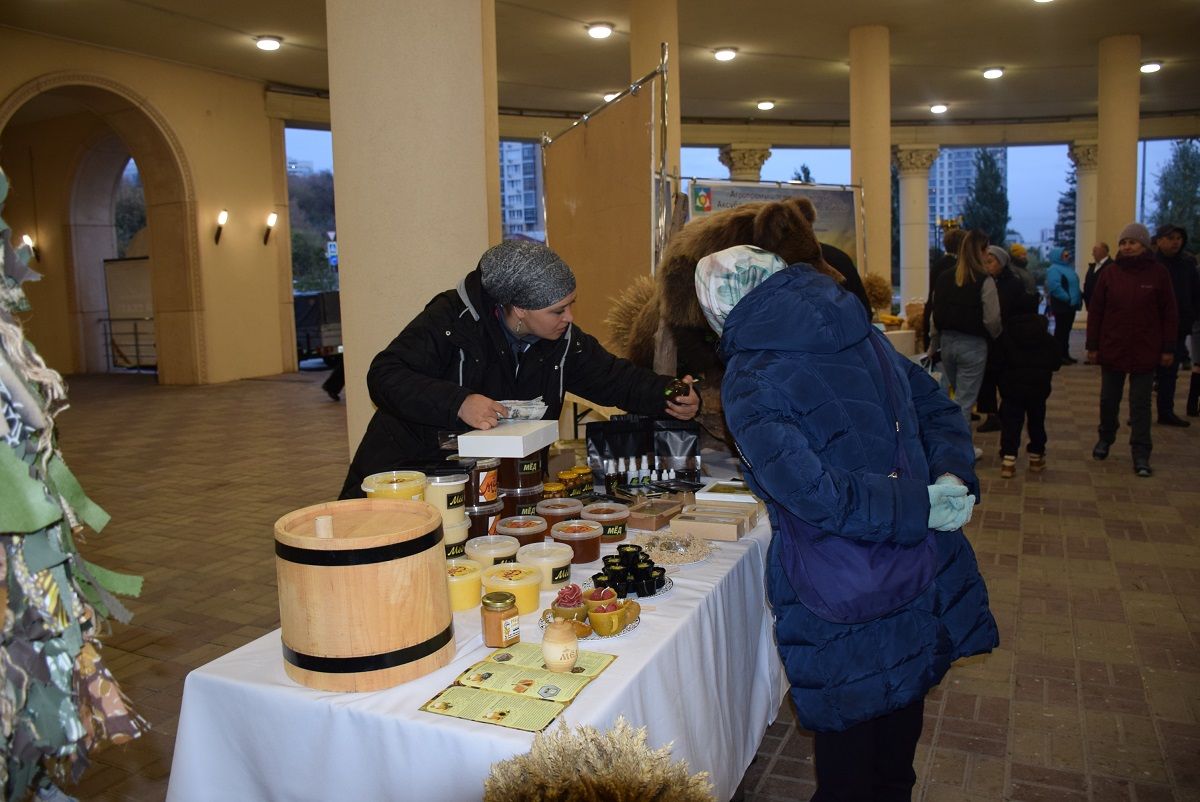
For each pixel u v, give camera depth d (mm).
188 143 13805
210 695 1625
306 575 1527
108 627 1313
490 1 6734
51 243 16281
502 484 2389
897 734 2059
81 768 1243
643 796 1176
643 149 4168
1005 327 6262
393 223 3428
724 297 1894
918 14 12047
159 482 6938
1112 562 4562
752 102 17172
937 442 2043
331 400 11906
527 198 31266
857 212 8250
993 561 4625
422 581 1570
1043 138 19047
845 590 1759
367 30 3355
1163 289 6098
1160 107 18516
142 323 16141
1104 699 3139
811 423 1769
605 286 4742
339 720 1496
